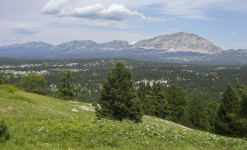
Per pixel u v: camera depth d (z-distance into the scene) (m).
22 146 11.95
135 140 15.08
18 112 21.17
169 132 18.41
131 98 27.73
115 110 27.47
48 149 11.84
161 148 14.26
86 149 12.91
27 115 20.09
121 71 27.86
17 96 34.66
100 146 13.58
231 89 47.62
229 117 45.88
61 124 16.31
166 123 50.41
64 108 39.28
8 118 17.48
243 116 46.16
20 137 13.12
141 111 27.83
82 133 15.01
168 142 15.77
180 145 15.70
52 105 38.78
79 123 17.12
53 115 22.81
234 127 45.53
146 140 15.27
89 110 46.28
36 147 11.95
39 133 14.30
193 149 14.89
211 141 17.69
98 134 15.12
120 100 26.98
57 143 13.26
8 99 30.05
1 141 12.00
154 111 69.31
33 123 16.50
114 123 18.41
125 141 14.70
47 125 16.23
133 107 26.98
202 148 15.66
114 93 26.72
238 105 46.69
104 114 27.05
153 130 17.84
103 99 28.03
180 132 19.08
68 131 15.11
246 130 45.12
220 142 17.67
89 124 16.94
